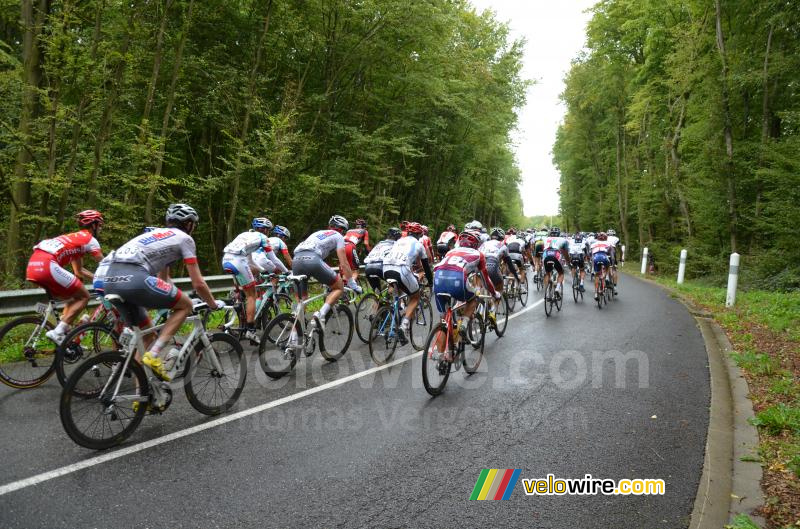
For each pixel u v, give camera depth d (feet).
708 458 11.84
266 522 8.99
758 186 49.06
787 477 10.89
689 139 57.31
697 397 16.17
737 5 51.31
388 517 9.24
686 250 56.75
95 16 28.99
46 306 16.19
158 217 40.22
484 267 18.17
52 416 13.43
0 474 10.26
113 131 35.65
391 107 55.88
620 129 103.81
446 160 77.36
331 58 48.37
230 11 41.63
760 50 50.42
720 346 24.08
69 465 10.78
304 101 47.62
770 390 16.63
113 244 33.83
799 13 43.50
